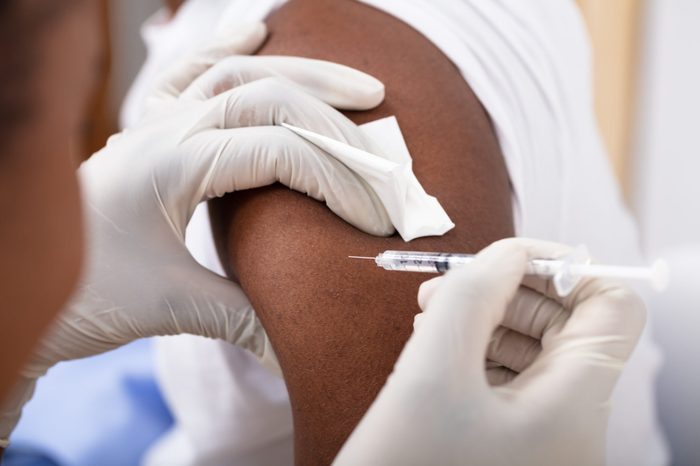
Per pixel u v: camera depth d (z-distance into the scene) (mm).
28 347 313
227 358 629
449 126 528
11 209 282
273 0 609
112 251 506
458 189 512
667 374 851
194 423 652
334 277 483
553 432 401
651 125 922
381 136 520
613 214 629
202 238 593
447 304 404
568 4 618
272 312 488
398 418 394
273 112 505
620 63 910
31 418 753
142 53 1255
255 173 493
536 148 570
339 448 476
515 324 441
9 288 293
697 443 835
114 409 761
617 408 626
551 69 580
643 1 887
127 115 815
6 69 270
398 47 554
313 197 497
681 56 885
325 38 565
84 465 731
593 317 421
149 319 518
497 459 395
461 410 395
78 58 289
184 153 497
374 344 477
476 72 551
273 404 638
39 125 280
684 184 917
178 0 880
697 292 861
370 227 493
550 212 578
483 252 418
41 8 272
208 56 572
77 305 510
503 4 569
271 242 492
